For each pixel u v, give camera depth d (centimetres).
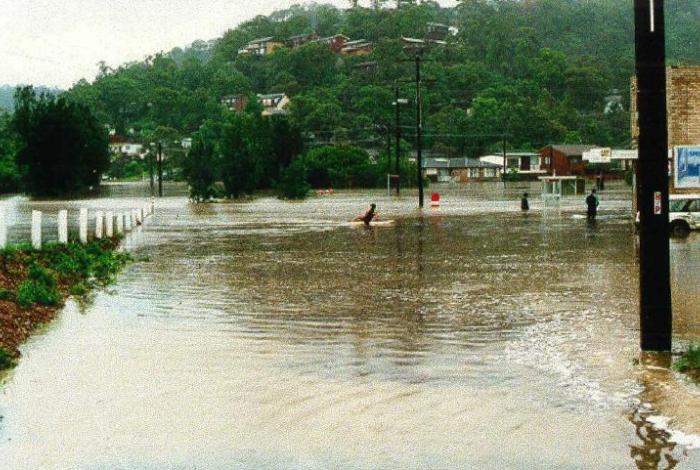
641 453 691
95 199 7681
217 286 1697
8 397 865
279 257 2303
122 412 815
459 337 1164
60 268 1744
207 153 6881
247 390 891
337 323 1276
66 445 723
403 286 1694
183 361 1021
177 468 669
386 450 705
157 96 19538
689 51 18575
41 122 7962
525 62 17862
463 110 15650
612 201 6328
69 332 1194
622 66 18038
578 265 2059
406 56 18988
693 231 3066
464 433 747
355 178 10031
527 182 12712
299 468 666
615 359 1015
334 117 14650
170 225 3775
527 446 711
